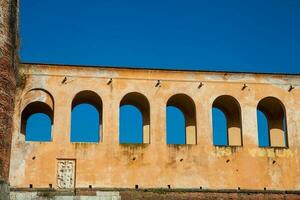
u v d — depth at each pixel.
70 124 46.62
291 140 49.50
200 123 48.34
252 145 48.66
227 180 47.44
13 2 38.22
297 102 50.50
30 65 47.50
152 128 47.59
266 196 47.59
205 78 49.47
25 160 45.28
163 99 48.38
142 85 48.38
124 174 46.09
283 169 48.59
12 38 37.75
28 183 44.84
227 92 49.47
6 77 36.69
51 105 47.50
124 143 46.84
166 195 46.09
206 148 47.84
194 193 46.56
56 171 45.44
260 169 48.22
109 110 47.41
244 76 50.09
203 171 47.28
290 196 47.97
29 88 47.00
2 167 35.69
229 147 48.25
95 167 45.91
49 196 44.69
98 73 48.06
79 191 45.12
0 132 35.75
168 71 49.03
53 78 47.50
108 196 45.34
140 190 45.88
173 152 47.31
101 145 46.47
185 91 48.84
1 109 36.03
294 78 50.94
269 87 50.31
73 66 47.91
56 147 45.91
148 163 46.69
